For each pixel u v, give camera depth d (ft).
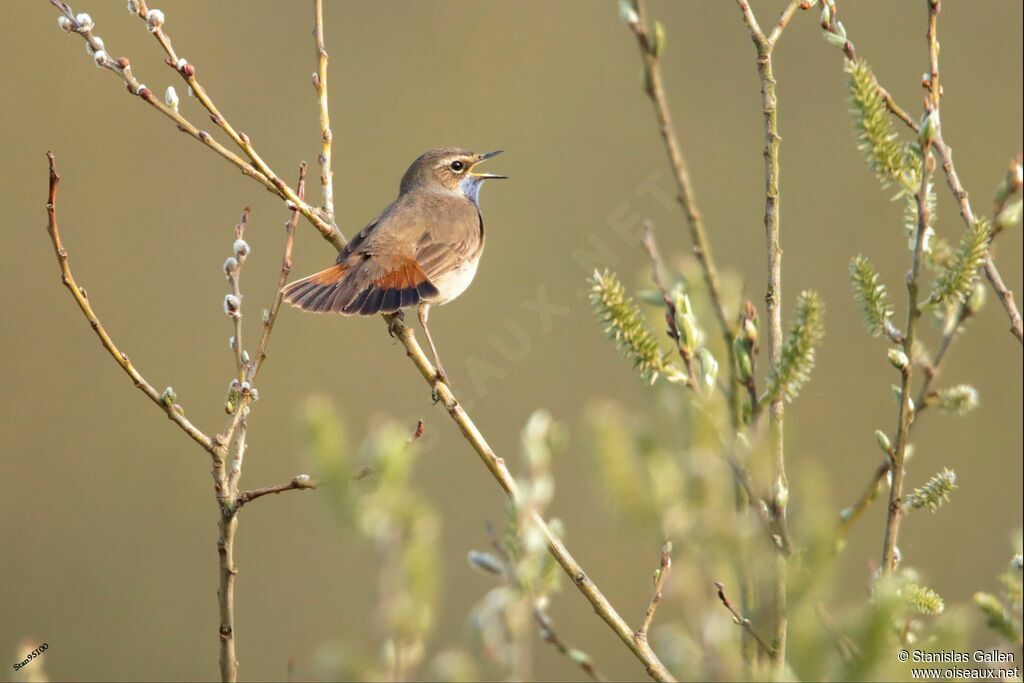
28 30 59.57
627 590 44.34
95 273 54.95
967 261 17.04
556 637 17.72
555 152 57.77
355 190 57.88
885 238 53.42
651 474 14.79
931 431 49.26
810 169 55.57
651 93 18.06
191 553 47.73
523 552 16.84
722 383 17.99
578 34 61.57
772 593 14.49
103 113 58.44
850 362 50.70
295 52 60.39
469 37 61.52
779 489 15.57
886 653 11.71
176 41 59.57
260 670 44.24
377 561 18.60
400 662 15.62
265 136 58.80
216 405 52.39
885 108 18.24
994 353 50.24
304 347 53.42
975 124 57.26
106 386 52.60
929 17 17.92
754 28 18.11
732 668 15.15
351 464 15.53
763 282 52.80
